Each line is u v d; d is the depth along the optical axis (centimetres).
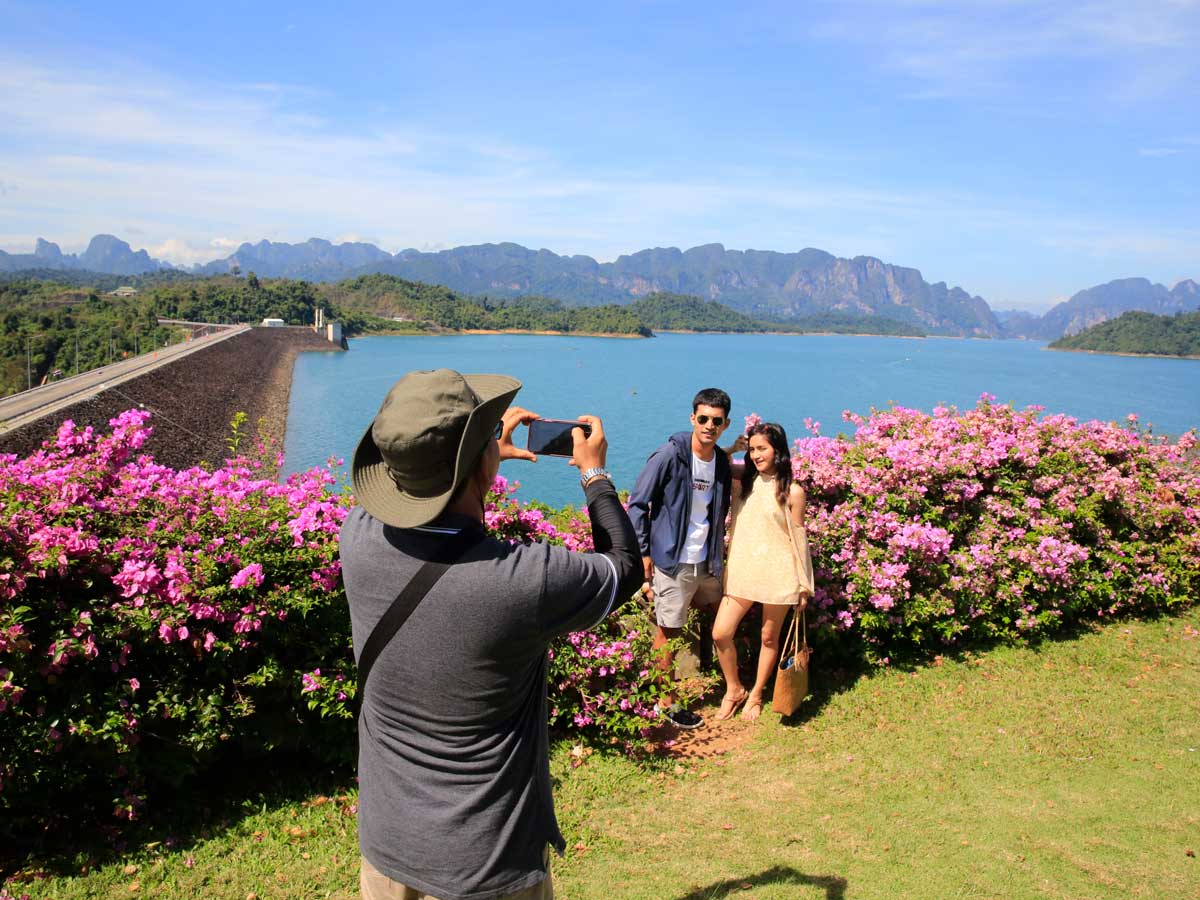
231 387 7144
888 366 19025
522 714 193
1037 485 752
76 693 374
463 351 18750
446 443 171
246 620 407
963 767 494
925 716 561
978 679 617
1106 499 764
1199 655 665
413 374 184
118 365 6044
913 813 444
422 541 180
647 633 584
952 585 646
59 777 367
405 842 182
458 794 182
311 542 440
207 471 497
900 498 657
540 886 195
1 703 342
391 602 178
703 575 570
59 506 411
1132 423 881
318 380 10400
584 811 441
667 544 543
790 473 550
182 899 347
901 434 775
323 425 6500
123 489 446
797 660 539
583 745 513
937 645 675
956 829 428
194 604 399
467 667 176
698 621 621
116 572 402
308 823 407
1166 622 739
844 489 680
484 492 192
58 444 468
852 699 588
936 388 12675
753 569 542
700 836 421
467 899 180
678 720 552
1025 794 464
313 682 422
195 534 429
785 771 495
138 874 361
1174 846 411
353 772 457
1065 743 521
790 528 547
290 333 17200
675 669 575
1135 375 19050
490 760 184
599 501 214
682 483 540
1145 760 500
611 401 9038
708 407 529
